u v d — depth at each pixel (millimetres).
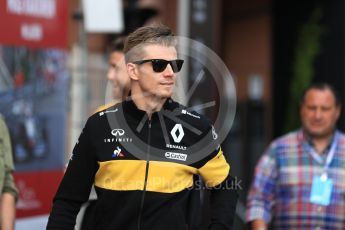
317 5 17422
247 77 19266
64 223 4805
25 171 9336
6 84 9117
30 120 9461
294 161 7668
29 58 9445
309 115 7613
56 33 9844
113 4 9523
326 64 17125
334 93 7668
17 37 9234
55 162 9844
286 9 18438
